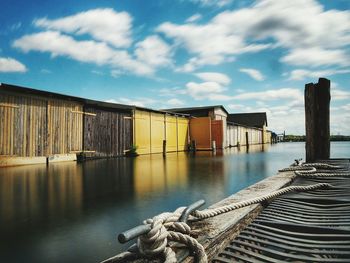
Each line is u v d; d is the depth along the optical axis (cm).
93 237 309
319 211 264
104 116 1473
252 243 185
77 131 1309
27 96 1089
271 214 252
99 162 1233
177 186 623
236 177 756
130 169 955
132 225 352
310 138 696
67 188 607
